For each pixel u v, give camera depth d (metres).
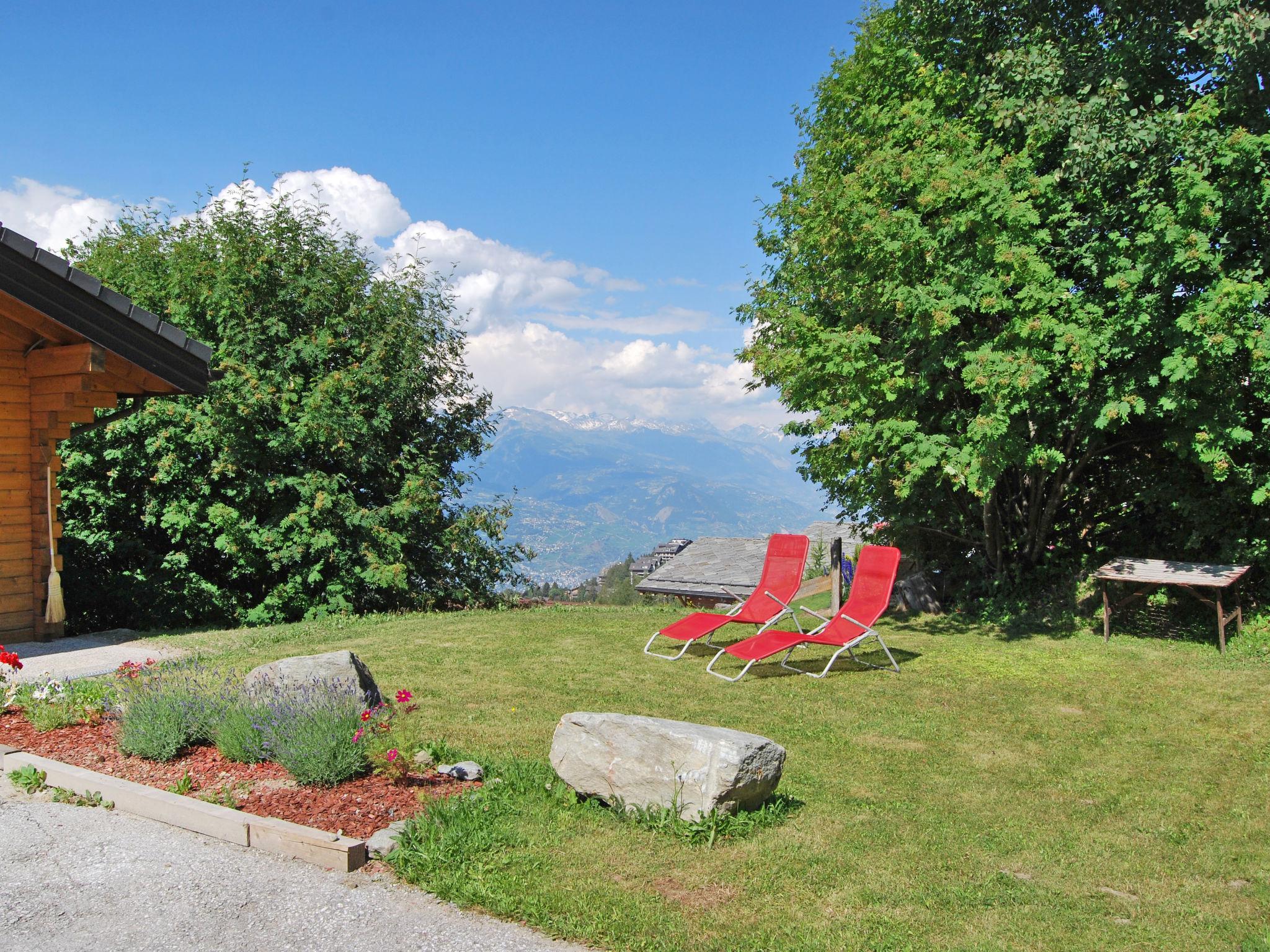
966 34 11.66
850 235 11.05
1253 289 8.68
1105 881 4.31
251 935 3.52
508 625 12.41
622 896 3.86
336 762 5.02
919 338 10.84
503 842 4.34
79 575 12.21
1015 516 13.39
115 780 4.95
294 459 14.34
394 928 3.59
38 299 8.82
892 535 14.65
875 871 4.28
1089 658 9.99
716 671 9.33
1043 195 10.17
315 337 14.89
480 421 17.55
